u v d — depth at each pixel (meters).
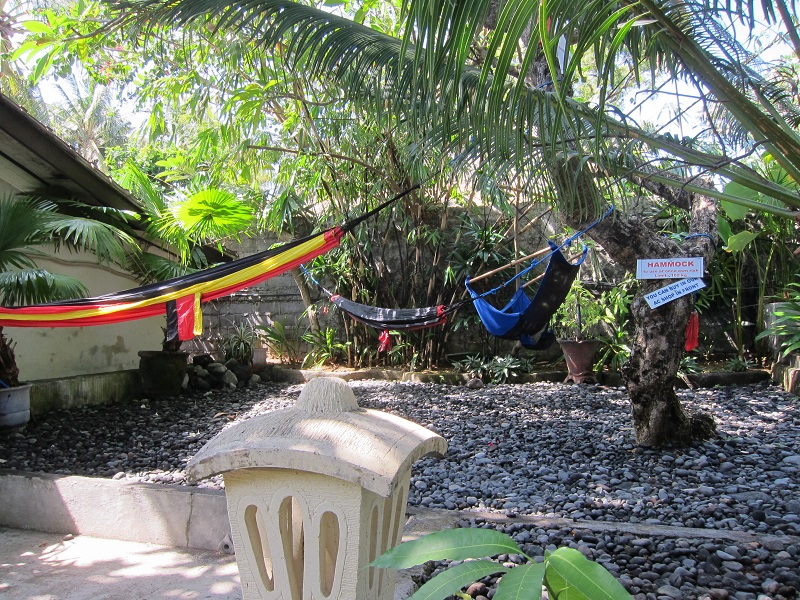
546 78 3.71
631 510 3.51
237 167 7.51
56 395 6.54
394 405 6.81
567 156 2.92
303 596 1.25
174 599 2.68
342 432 1.25
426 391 7.65
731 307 8.59
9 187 6.51
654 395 4.68
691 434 4.82
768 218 7.67
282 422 1.30
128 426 6.12
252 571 1.30
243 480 1.29
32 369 6.70
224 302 10.23
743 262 8.29
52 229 5.81
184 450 5.28
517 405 6.73
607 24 1.99
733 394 7.02
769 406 6.35
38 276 5.36
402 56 2.03
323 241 4.74
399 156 7.05
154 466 4.82
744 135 3.31
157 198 7.68
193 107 6.60
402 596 2.40
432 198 8.74
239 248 10.14
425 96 2.42
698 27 2.54
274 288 10.07
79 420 6.23
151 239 8.09
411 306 9.20
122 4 3.14
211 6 3.05
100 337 7.71
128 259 7.80
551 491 3.97
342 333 9.70
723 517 3.37
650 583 2.47
